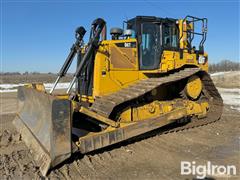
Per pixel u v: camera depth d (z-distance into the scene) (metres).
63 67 7.26
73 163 5.46
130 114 6.76
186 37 8.17
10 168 5.20
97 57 6.86
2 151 6.14
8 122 9.52
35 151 5.71
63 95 7.23
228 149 6.54
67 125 5.10
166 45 7.70
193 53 8.32
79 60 7.79
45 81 39.31
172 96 8.16
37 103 6.39
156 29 7.62
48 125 5.50
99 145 5.73
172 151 6.34
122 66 7.10
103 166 5.43
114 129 6.02
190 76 7.94
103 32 7.14
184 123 8.20
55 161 4.98
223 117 10.38
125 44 7.15
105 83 6.89
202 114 8.42
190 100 8.23
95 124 6.80
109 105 6.05
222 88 25.78
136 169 5.29
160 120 6.85
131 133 6.26
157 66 7.54
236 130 8.40
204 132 8.03
